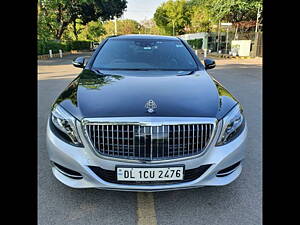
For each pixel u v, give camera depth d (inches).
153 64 119.6
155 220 78.4
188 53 131.3
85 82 96.3
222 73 418.9
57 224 76.0
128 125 73.3
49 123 84.5
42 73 399.2
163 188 75.7
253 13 893.8
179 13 1884.8
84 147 75.9
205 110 78.5
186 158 75.2
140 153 74.2
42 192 90.1
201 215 80.8
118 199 87.6
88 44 1517.0
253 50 791.7
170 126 73.9
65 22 1127.6
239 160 83.3
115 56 124.0
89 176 75.9
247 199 88.5
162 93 84.8
